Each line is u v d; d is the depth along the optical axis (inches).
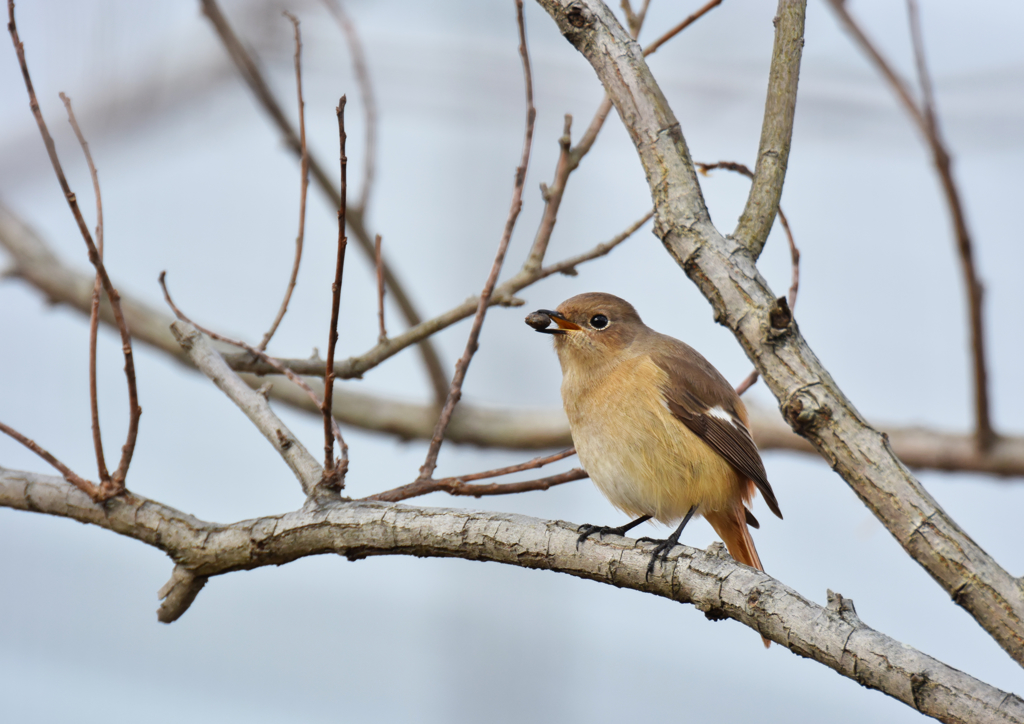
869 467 212.7
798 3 251.1
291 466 287.6
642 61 254.5
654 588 253.3
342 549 268.4
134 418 276.7
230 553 271.9
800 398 219.1
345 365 356.2
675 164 245.4
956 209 438.0
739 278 231.3
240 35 338.3
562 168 351.3
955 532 205.0
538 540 263.3
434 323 355.3
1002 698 195.0
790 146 248.4
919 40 413.4
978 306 458.3
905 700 205.3
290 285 332.5
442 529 264.7
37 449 276.5
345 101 238.4
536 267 351.6
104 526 279.9
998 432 487.8
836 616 219.8
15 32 250.7
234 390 305.9
